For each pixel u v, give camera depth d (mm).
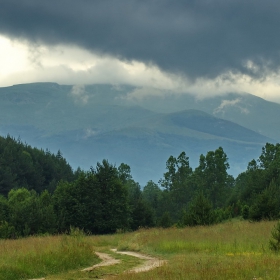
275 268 20516
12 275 22531
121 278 20578
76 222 82188
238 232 40969
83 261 28078
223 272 19812
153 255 34250
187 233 43969
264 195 61719
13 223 71000
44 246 30938
